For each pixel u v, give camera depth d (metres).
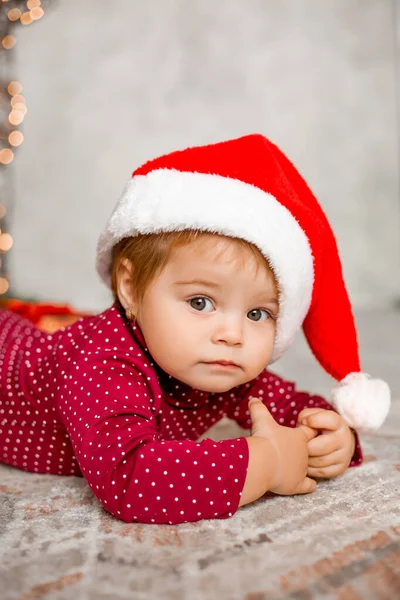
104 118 3.25
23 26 3.17
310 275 0.80
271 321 0.79
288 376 1.64
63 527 0.67
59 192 3.24
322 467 0.79
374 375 1.60
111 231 0.83
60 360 0.87
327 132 3.31
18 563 0.58
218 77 3.28
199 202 0.74
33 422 0.91
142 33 3.24
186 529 0.65
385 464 0.88
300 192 0.86
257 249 0.75
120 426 0.71
